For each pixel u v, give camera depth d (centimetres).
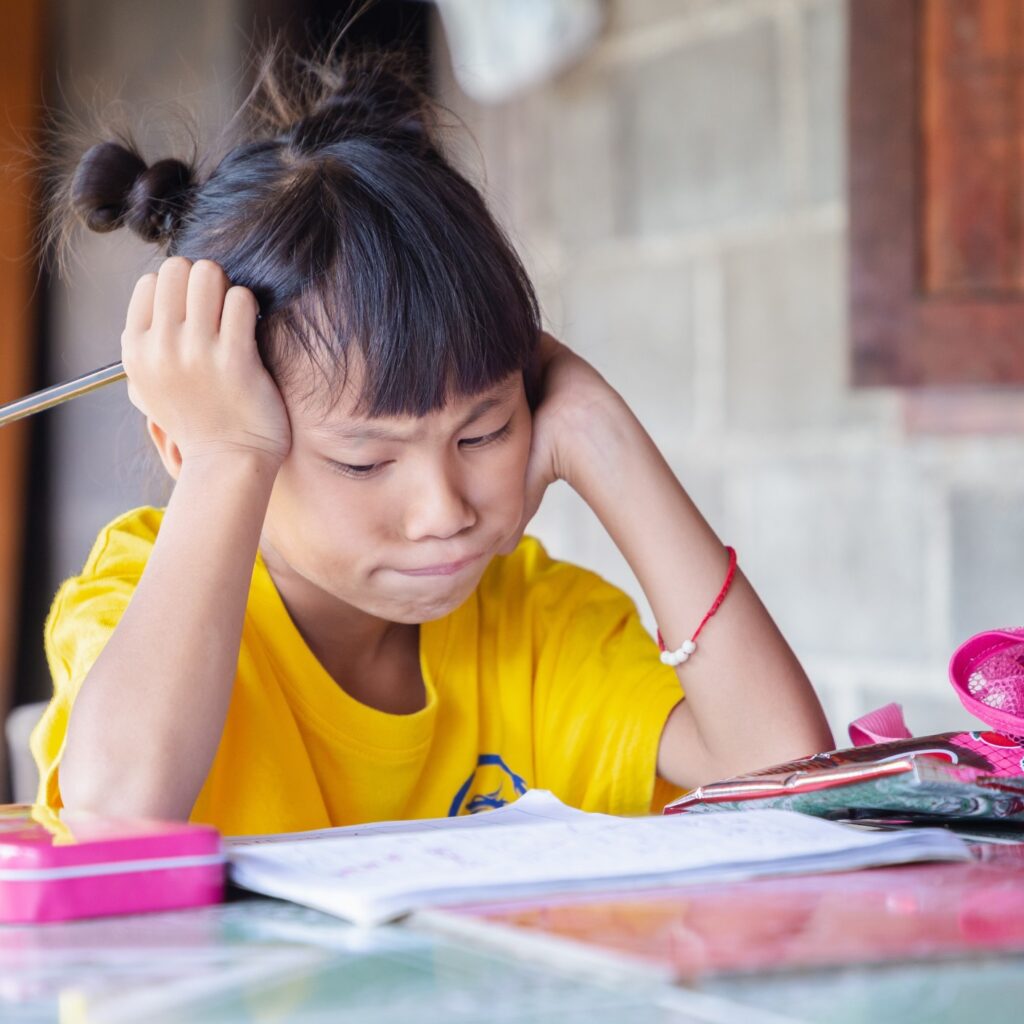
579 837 83
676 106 327
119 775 96
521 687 137
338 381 106
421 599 112
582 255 351
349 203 111
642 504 129
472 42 344
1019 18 250
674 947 60
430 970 59
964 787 91
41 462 395
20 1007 54
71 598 123
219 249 114
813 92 297
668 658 126
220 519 105
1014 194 251
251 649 123
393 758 127
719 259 318
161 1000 55
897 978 56
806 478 303
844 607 297
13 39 385
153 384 109
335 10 363
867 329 265
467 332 108
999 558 271
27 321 379
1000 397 268
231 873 77
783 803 97
